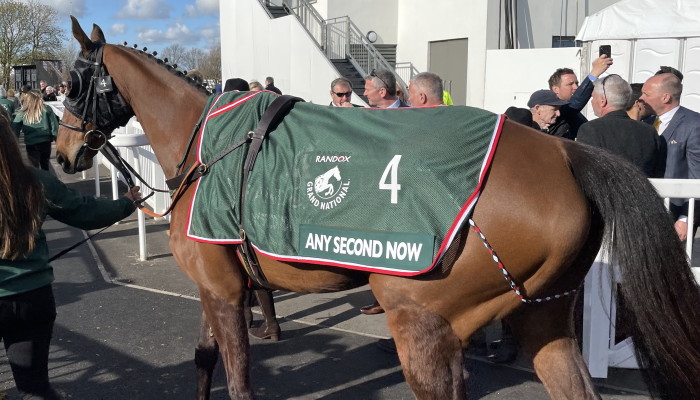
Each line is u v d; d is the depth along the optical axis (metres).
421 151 2.06
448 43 13.97
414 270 1.98
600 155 2.11
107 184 10.04
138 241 6.64
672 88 3.88
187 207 2.59
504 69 12.30
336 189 2.16
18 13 33.31
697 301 2.07
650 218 2.03
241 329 2.59
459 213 1.96
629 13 8.59
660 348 2.04
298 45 13.83
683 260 2.07
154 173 7.22
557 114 4.32
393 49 15.52
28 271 2.27
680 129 3.82
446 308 2.05
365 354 3.87
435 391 2.08
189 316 4.48
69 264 5.82
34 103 9.28
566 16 13.33
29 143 9.31
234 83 5.71
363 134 2.21
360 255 2.09
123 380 3.49
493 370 3.61
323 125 2.33
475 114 2.14
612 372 3.52
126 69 3.06
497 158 2.03
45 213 2.28
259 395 3.34
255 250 2.37
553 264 2.00
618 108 3.47
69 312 4.56
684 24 8.16
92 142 3.19
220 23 18.55
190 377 3.53
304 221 2.21
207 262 2.51
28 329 2.34
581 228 1.98
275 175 2.31
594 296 3.21
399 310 2.09
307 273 2.31
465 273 2.00
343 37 14.73
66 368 3.63
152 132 3.04
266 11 15.45
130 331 4.20
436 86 3.79
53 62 25.22
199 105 2.90
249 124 2.48
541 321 2.29
